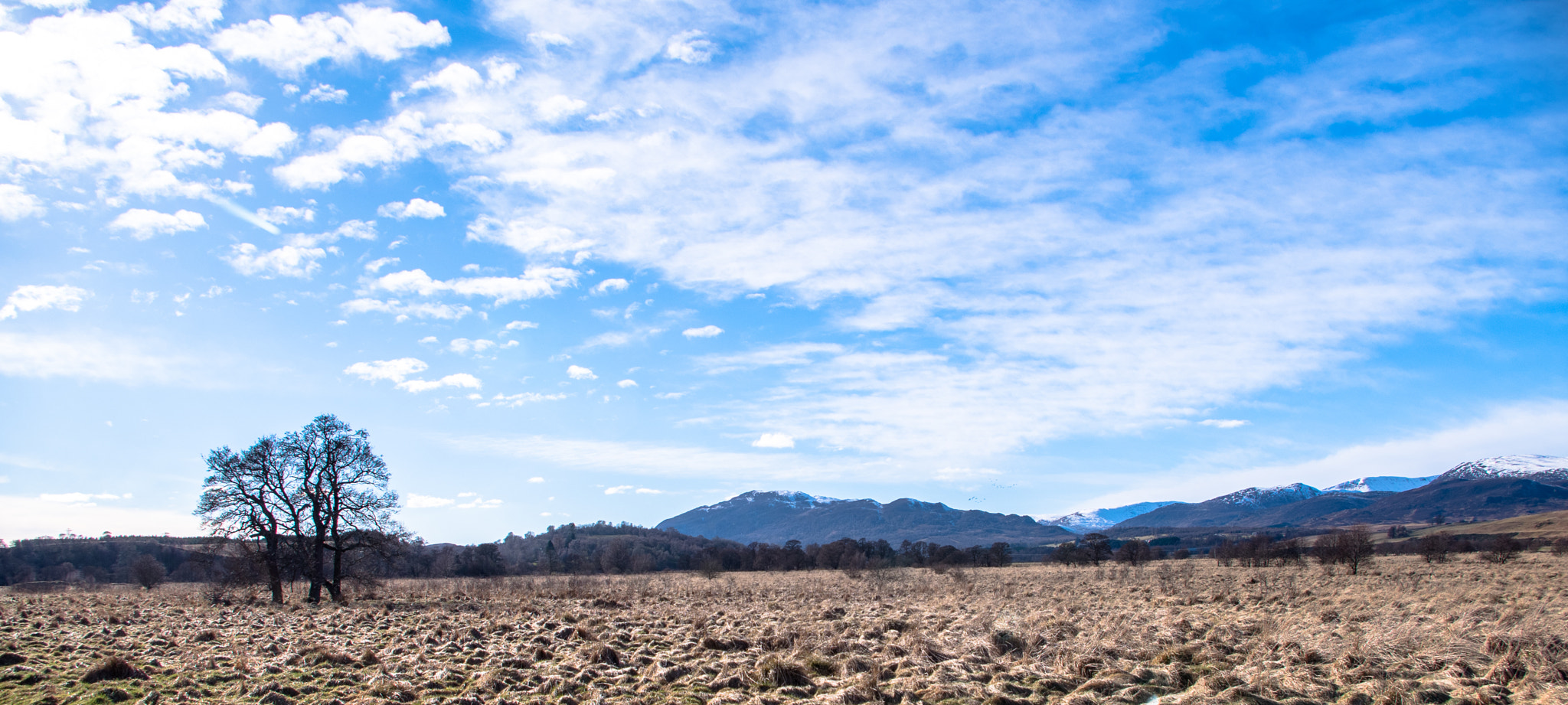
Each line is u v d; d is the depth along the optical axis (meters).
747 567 111.06
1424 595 27.64
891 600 32.53
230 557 35.50
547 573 91.00
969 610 25.61
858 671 13.94
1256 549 69.19
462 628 20.97
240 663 14.04
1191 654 14.80
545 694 12.54
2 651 15.31
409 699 12.13
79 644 17.44
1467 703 11.34
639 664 15.08
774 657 14.16
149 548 105.19
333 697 12.21
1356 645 14.52
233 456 35.19
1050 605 27.81
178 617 26.19
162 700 11.67
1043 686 12.71
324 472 36.19
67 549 105.69
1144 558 85.00
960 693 12.15
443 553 91.44
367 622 23.77
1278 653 14.76
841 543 101.44
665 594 38.69
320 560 35.06
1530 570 43.72
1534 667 12.59
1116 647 15.21
